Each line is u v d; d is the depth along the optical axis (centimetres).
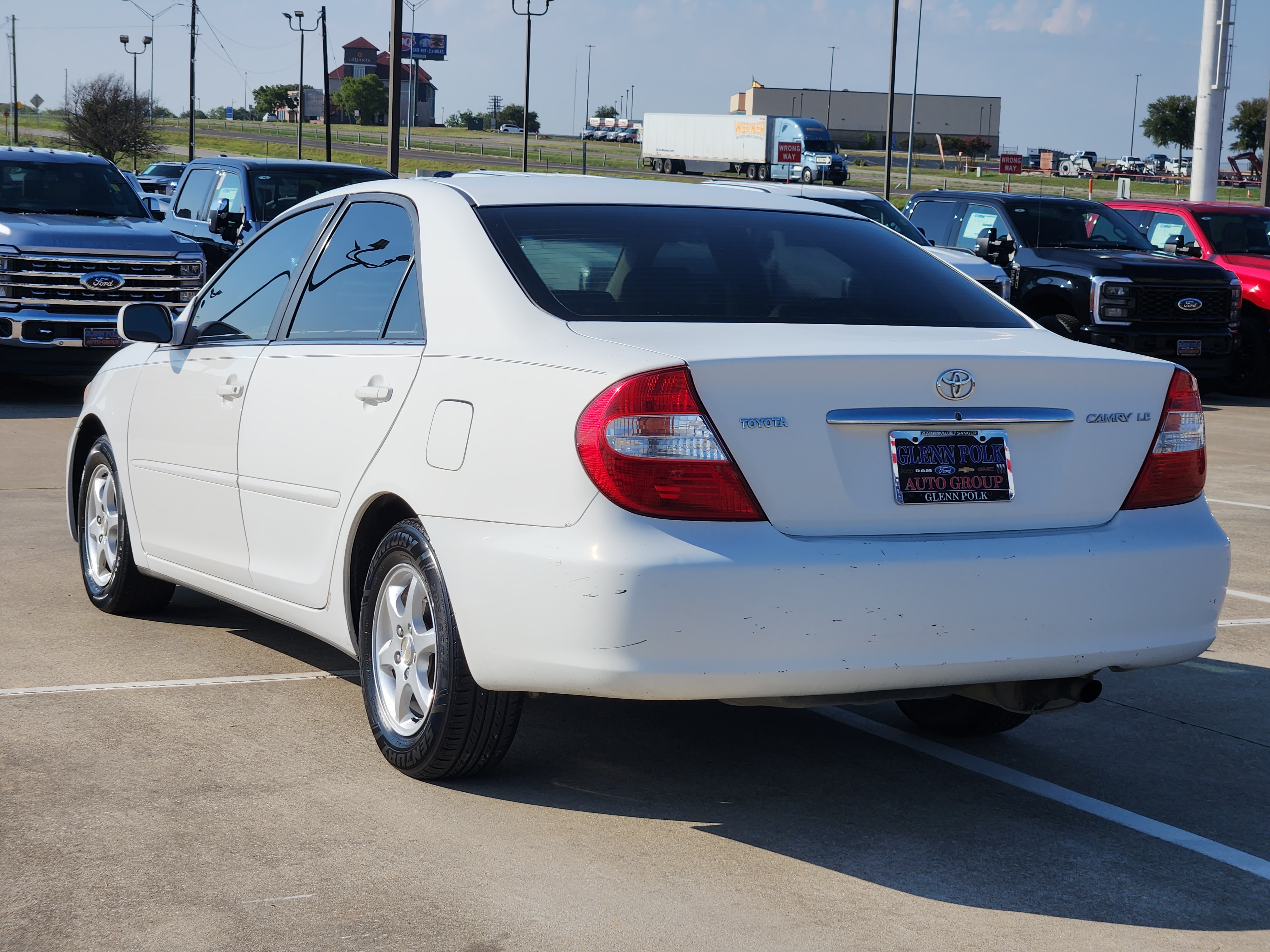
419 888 341
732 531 345
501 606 362
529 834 377
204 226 1675
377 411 418
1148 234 1853
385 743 421
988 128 14000
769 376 349
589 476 346
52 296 1348
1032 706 393
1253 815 411
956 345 380
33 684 504
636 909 332
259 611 496
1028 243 1644
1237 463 1202
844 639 349
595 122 14425
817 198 1556
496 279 402
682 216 447
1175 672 572
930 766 448
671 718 488
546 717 485
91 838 367
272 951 307
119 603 597
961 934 325
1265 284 1709
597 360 356
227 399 500
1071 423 379
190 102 6425
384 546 415
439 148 10969
